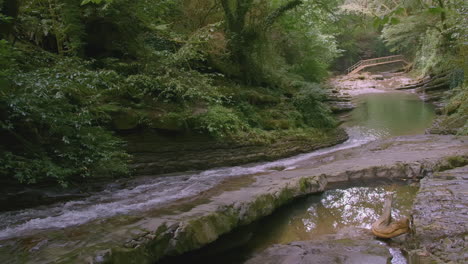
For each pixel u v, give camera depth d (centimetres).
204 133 755
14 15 548
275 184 571
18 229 385
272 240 440
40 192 486
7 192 458
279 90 1287
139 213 433
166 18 997
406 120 1398
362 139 1182
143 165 634
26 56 609
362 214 505
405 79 2603
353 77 3016
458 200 422
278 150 910
